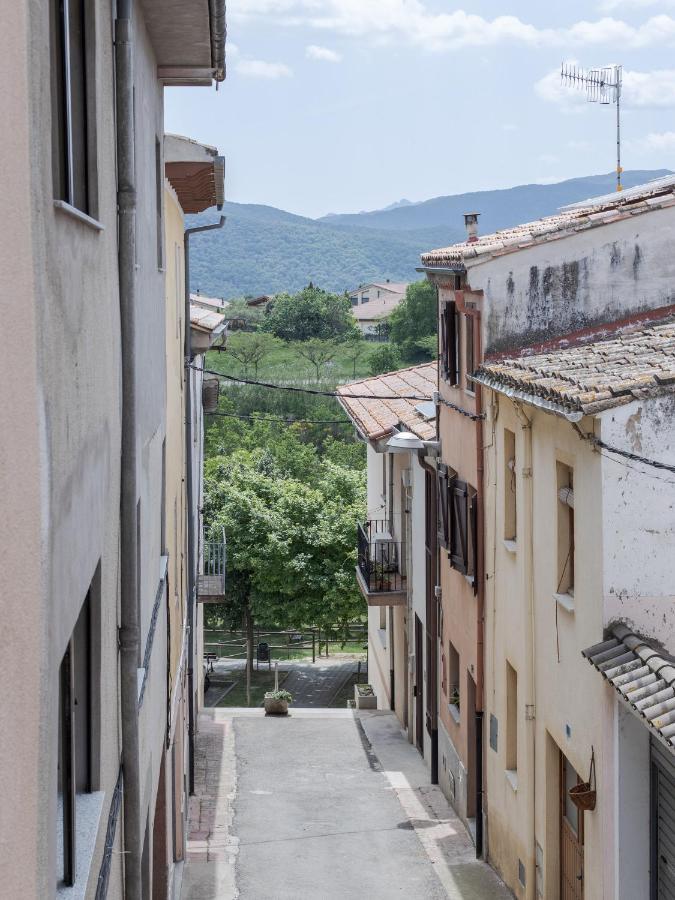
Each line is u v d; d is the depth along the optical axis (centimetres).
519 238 1417
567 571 1117
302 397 6544
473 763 1617
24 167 318
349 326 11412
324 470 5103
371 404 2427
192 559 1986
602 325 1434
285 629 3966
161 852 1127
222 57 999
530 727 1238
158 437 1067
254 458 4859
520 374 1180
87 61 541
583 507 1002
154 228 999
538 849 1220
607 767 936
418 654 2142
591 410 922
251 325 11788
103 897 533
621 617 944
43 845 339
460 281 1509
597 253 1427
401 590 2239
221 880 1404
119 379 648
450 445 1719
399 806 1761
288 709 2522
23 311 316
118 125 647
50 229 372
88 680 558
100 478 544
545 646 1173
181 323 1667
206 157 1380
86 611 552
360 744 2194
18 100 312
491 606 1449
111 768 606
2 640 288
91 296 499
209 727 2339
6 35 301
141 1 827
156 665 980
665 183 1595
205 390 2841
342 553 3391
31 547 322
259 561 3356
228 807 1741
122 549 653
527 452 1230
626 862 923
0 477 287
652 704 811
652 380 938
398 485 2325
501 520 1386
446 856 1505
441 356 1773
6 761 292
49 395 364
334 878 1416
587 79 1902
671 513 938
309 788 1862
